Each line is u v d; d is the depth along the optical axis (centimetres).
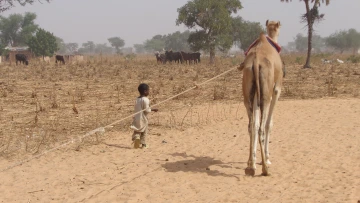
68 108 1530
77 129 1186
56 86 2253
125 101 1702
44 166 858
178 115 1365
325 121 1230
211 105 1559
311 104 1521
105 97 1820
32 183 758
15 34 10662
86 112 1445
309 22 3591
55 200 677
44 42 7306
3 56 7275
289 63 4591
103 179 771
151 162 873
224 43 5462
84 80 2591
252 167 751
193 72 3194
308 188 704
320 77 2595
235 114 1365
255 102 745
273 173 786
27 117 1362
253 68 748
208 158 900
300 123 1215
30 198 687
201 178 768
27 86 2239
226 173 795
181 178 770
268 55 779
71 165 862
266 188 708
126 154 938
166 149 979
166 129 1176
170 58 4966
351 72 2903
